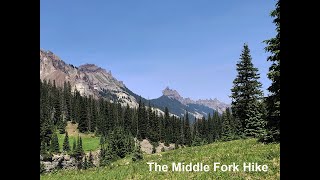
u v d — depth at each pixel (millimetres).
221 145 38844
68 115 183750
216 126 165125
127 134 155250
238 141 40469
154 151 152250
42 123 135875
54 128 159875
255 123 51812
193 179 25203
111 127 170875
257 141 34688
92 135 167000
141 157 67500
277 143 30609
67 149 133750
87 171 38625
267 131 32031
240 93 63406
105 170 36500
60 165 124125
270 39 28016
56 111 173750
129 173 31141
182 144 170375
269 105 28750
